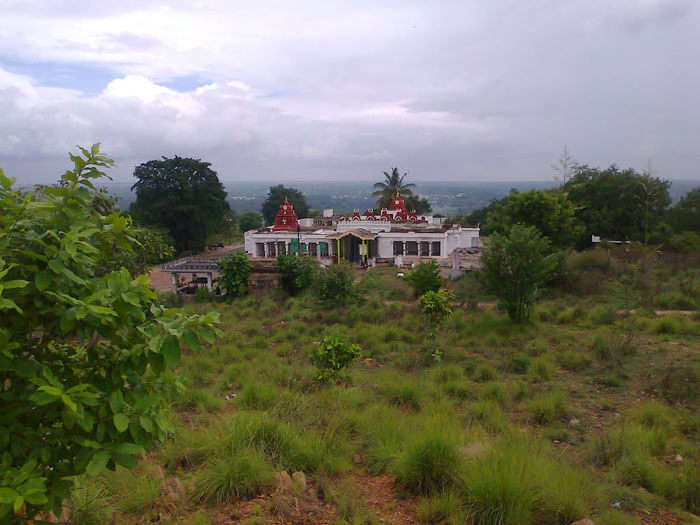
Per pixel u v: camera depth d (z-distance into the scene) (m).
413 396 8.76
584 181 44.41
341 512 4.37
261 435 5.67
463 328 15.97
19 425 2.49
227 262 27.86
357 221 46.03
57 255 2.50
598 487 5.06
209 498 4.58
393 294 25.28
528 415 8.17
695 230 37.94
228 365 12.12
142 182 59.72
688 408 8.35
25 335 2.66
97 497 4.23
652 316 16.58
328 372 9.50
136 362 2.75
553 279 22.64
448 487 4.80
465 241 47.50
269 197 92.50
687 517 4.76
